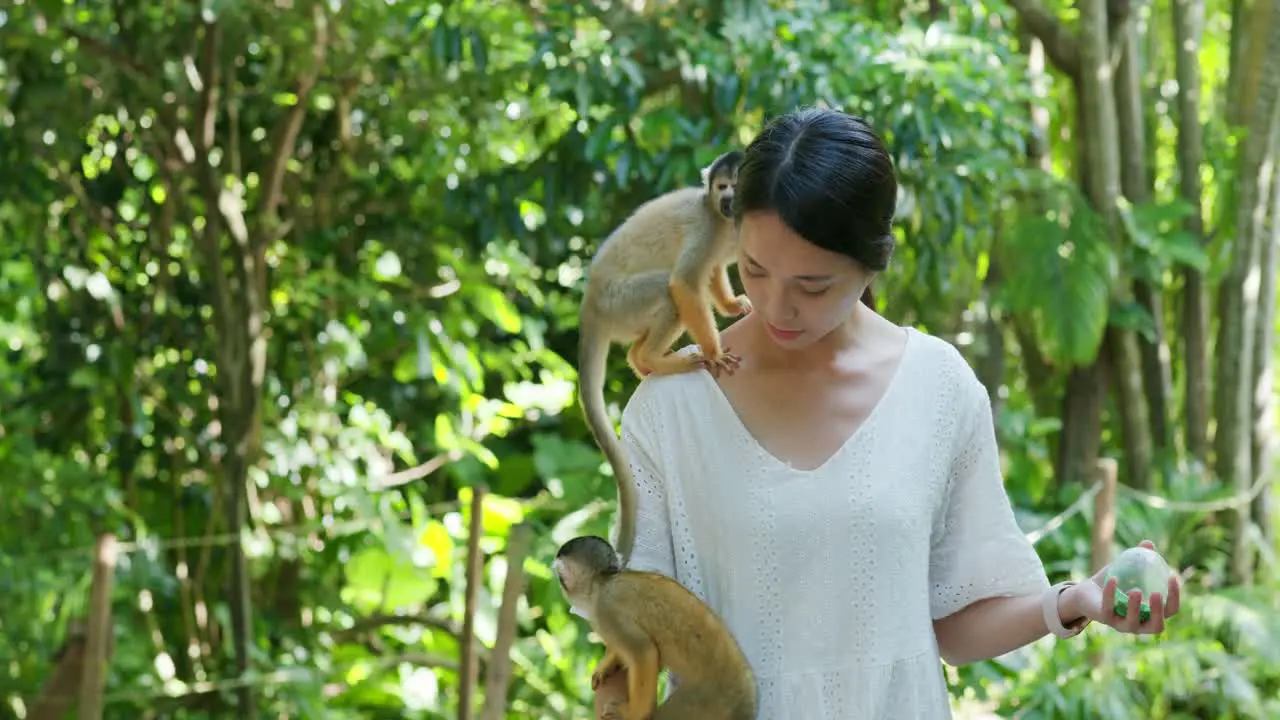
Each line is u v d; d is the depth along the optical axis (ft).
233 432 19.75
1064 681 19.11
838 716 6.15
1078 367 26.32
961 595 6.63
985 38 20.65
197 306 21.34
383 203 22.07
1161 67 28.25
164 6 19.33
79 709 15.17
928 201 18.63
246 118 20.99
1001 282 25.57
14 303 22.57
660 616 6.21
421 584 22.00
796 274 5.62
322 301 21.61
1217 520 25.98
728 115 18.62
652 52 18.51
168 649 21.84
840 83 17.81
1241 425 26.43
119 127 20.70
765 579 6.24
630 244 9.37
